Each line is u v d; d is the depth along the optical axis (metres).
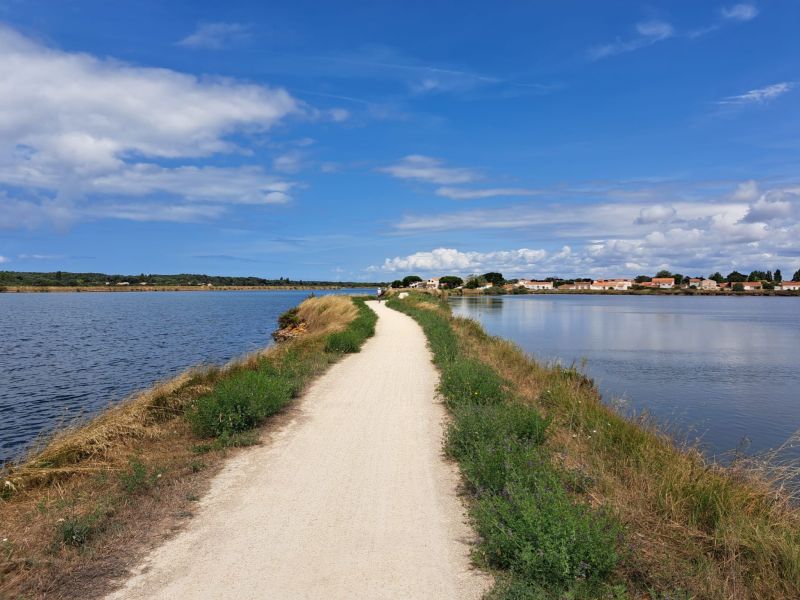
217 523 4.81
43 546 4.34
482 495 5.18
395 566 4.06
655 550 4.32
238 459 6.70
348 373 13.33
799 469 6.80
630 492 5.42
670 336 32.06
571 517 3.95
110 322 42.56
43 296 124.75
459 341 19.16
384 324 29.36
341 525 4.78
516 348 18.61
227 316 51.06
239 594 3.67
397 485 5.80
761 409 13.87
